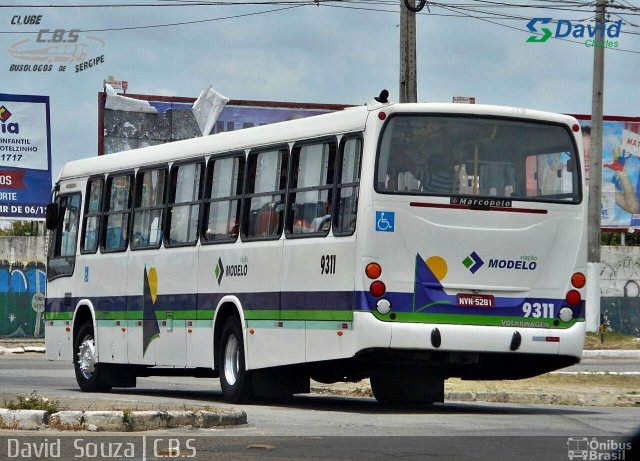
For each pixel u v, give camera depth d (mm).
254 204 40156
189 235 43250
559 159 37344
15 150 101625
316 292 36844
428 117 36031
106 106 99875
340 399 45531
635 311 102062
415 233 35500
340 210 36312
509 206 36469
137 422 30234
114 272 47344
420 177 35719
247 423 33094
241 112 102125
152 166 45750
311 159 37812
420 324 35281
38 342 91562
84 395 43750
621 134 110062
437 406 41688
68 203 51156
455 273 35781
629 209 110250
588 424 34188
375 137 35406
